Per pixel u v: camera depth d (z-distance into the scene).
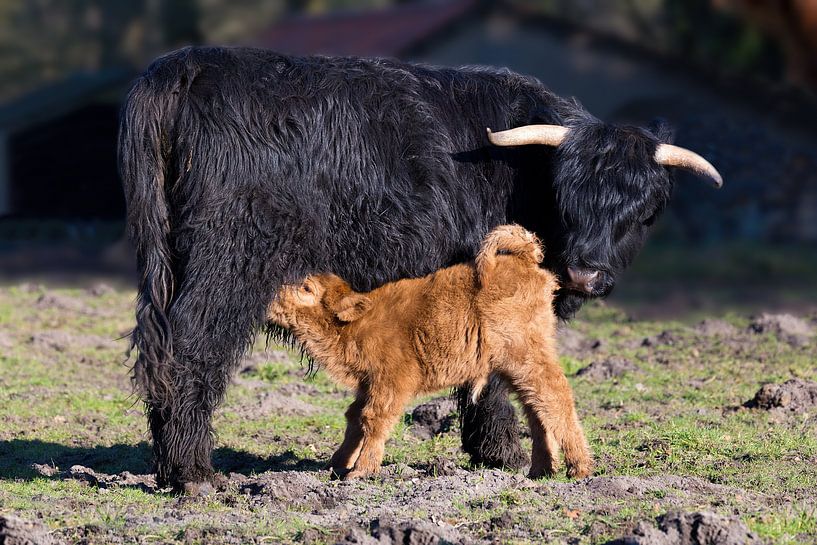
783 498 9.91
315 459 13.38
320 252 11.29
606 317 26.67
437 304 11.05
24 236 46.44
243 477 11.29
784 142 48.62
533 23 50.44
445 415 15.20
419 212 11.49
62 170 48.69
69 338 22.06
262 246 10.76
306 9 79.44
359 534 8.03
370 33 54.94
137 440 14.59
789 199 49.50
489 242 10.85
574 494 9.91
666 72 49.19
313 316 11.32
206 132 10.67
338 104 11.33
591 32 49.91
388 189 11.39
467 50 51.00
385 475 11.33
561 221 11.95
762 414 15.09
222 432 14.86
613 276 12.04
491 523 8.89
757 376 18.47
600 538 8.27
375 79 11.77
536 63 50.69
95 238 46.38
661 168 12.28
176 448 10.51
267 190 10.80
